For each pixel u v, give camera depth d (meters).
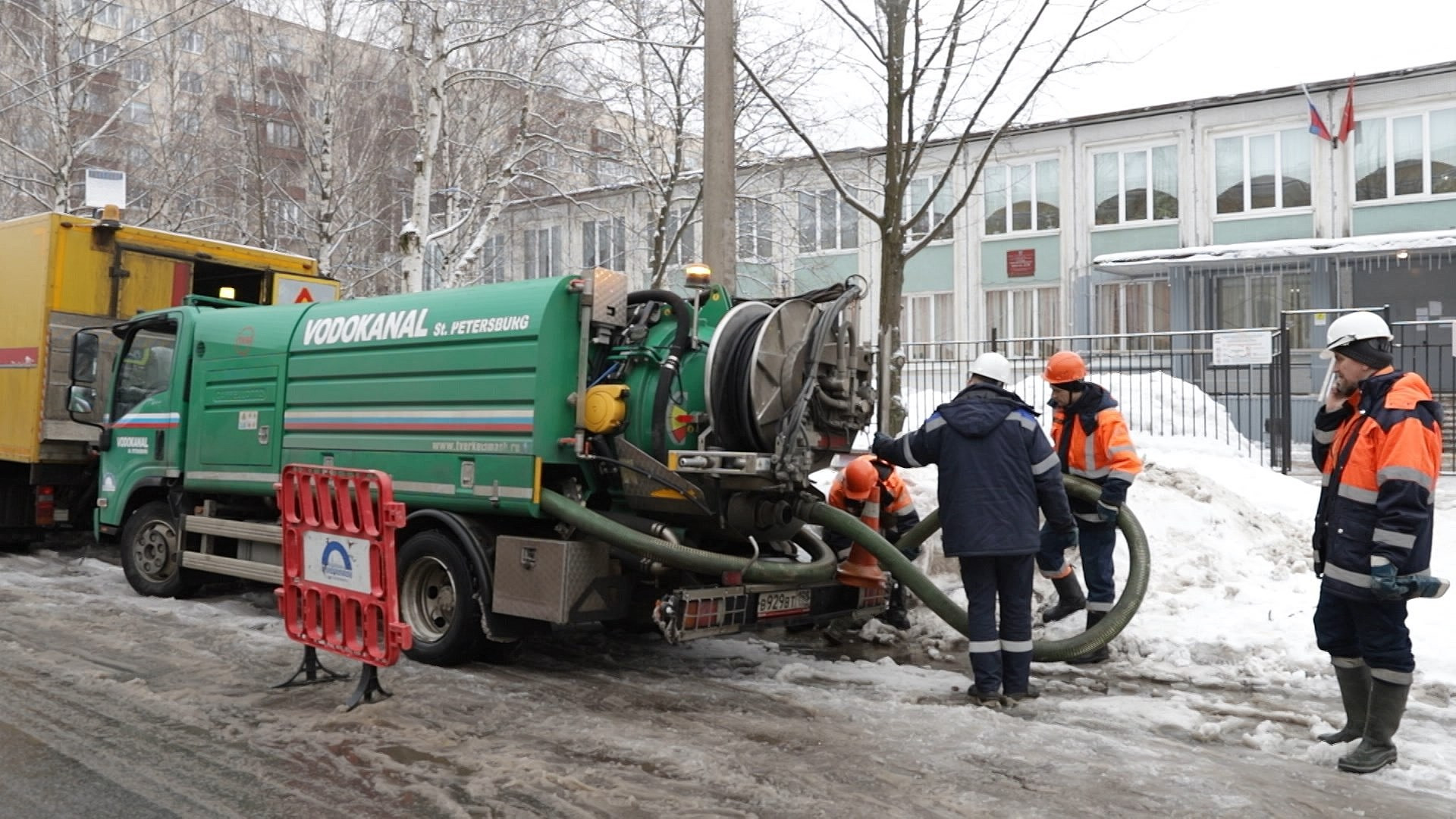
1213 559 8.51
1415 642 6.77
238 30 22.45
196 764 4.72
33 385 10.37
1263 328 23.36
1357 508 4.78
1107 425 6.93
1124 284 24.81
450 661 6.66
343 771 4.64
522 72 17.89
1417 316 22.73
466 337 6.76
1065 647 6.41
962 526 5.79
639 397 6.44
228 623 7.74
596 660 7.04
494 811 4.19
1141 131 24.53
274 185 21.95
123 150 25.14
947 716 5.49
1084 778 4.59
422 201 15.90
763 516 6.32
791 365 6.09
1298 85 22.77
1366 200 22.53
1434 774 4.70
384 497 5.35
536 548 6.26
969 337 26.27
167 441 8.86
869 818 4.14
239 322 8.45
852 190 16.69
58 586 9.43
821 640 7.83
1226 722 5.48
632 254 22.02
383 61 22.06
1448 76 21.69
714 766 4.68
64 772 4.62
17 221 10.75
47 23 21.67
